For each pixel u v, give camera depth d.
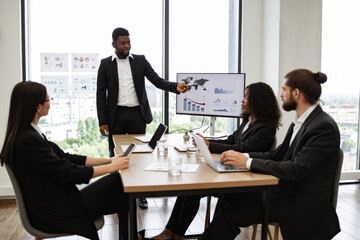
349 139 4.24
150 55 3.92
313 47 3.74
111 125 3.19
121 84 3.19
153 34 3.90
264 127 2.18
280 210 1.67
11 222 2.98
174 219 2.36
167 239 2.36
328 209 1.64
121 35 3.07
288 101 1.80
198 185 1.49
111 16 3.77
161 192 1.48
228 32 4.11
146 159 2.00
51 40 3.69
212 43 4.07
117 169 1.72
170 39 3.93
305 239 1.63
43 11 3.65
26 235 2.73
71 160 1.95
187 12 3.96
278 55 3.67
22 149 1.47
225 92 3.04
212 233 1.74
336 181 1.71
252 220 1.71
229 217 1.73
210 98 3.12
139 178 1.56
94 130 3.86
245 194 2.14
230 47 4.13
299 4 3.67
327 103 4.11
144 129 3.30
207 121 4.10
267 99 2.21
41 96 1.54
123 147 2.38
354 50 4.12
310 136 1.66
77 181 1.60
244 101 2.29
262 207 1.74
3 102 3.50
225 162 1.77
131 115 3.22
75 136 3.83
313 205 1.62
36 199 1.53
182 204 2.34
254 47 4.04
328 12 4.02
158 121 4.01
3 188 3.48
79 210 1.61
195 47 4.02
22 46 3.58
